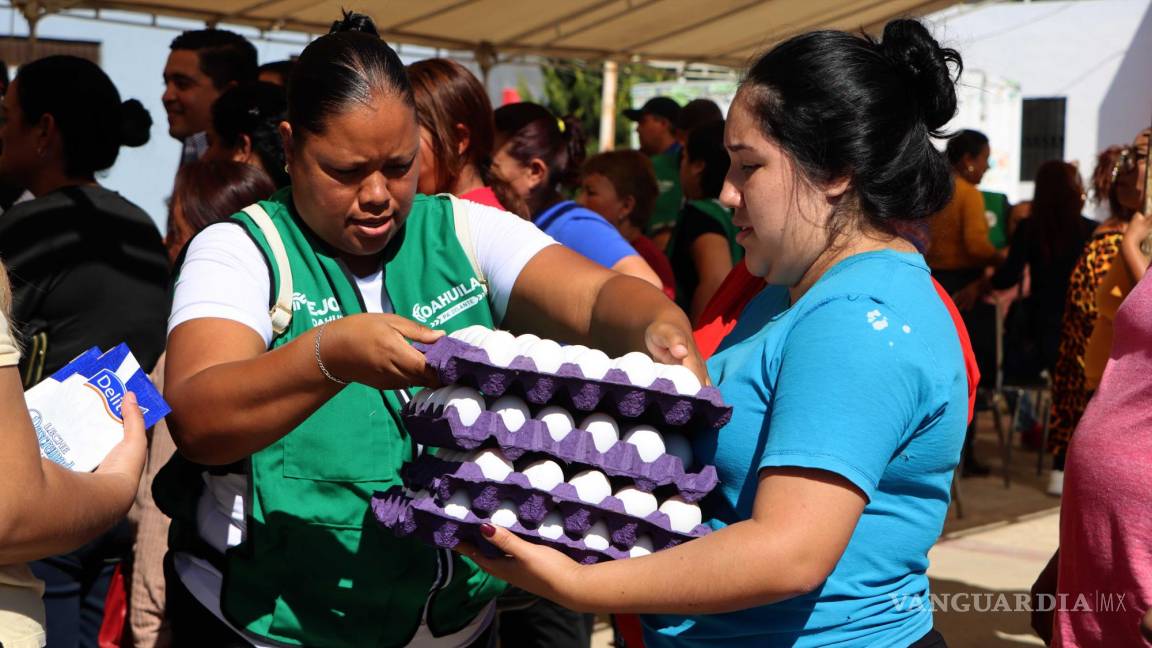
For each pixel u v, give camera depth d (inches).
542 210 137.4
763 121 64.3
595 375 63.3
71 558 116.2
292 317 76.4
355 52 73.0
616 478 65.6
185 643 79.2
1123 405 77.9
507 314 82.8
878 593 64.6
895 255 63.9
